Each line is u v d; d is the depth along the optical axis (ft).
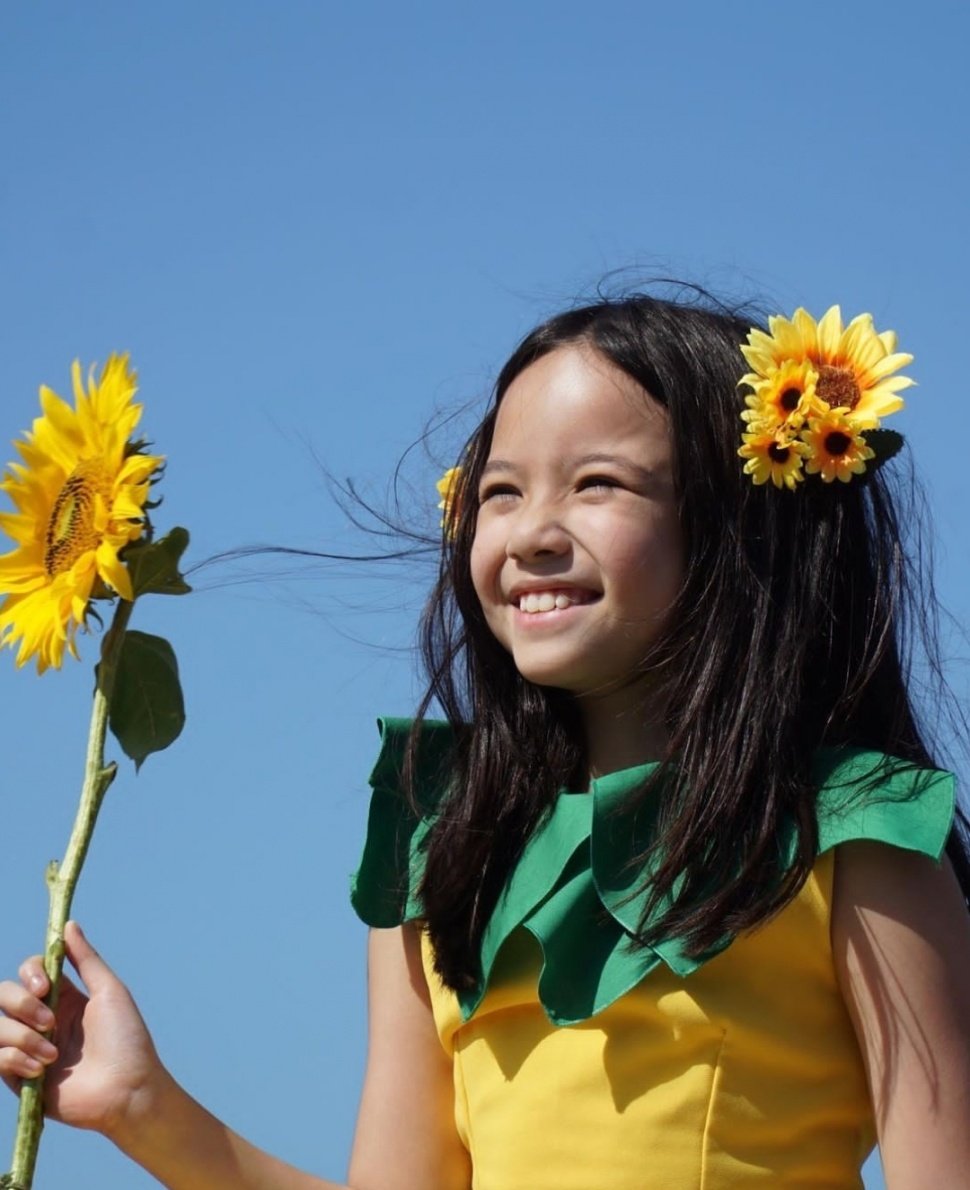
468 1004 8.96
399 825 9.78
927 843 8.27
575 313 9.59
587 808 8.95
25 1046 8.00
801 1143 8.39
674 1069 8.43
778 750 8.65
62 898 8.00
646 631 8.93
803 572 9.20
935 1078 8.23
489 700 9.59
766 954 8.45
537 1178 8.57
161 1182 8.59
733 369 9.38
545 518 8.99
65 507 7.93
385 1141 9.60
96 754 7.91
